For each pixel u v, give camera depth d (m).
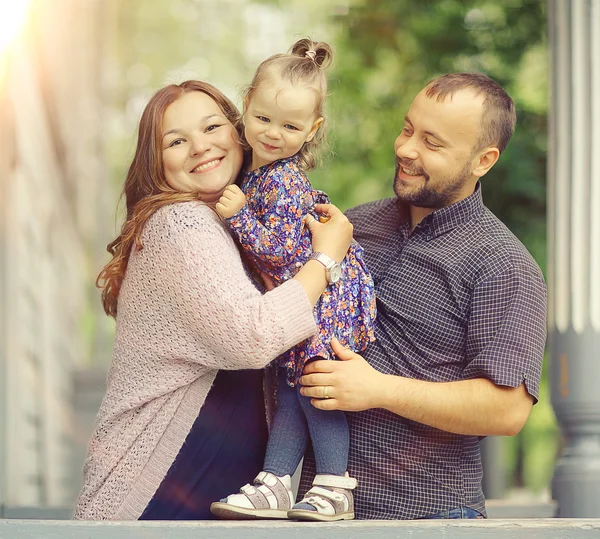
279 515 2.54
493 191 7.38
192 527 2.26
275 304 2.55
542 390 8.75
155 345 2.65
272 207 2.67
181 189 2.76
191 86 2.82
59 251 8.32
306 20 12.20
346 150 9.20
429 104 2.84
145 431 2.67
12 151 5.66
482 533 2.29
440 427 2.63
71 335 9.17
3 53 5.30
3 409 5.25
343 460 2.65
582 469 3.80
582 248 3.90
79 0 8.63
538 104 7.61
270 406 2.83
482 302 2.71
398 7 8.67
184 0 13.69
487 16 8.09
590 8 3.95
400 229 2.98
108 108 11.75
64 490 8.22
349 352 2.65
